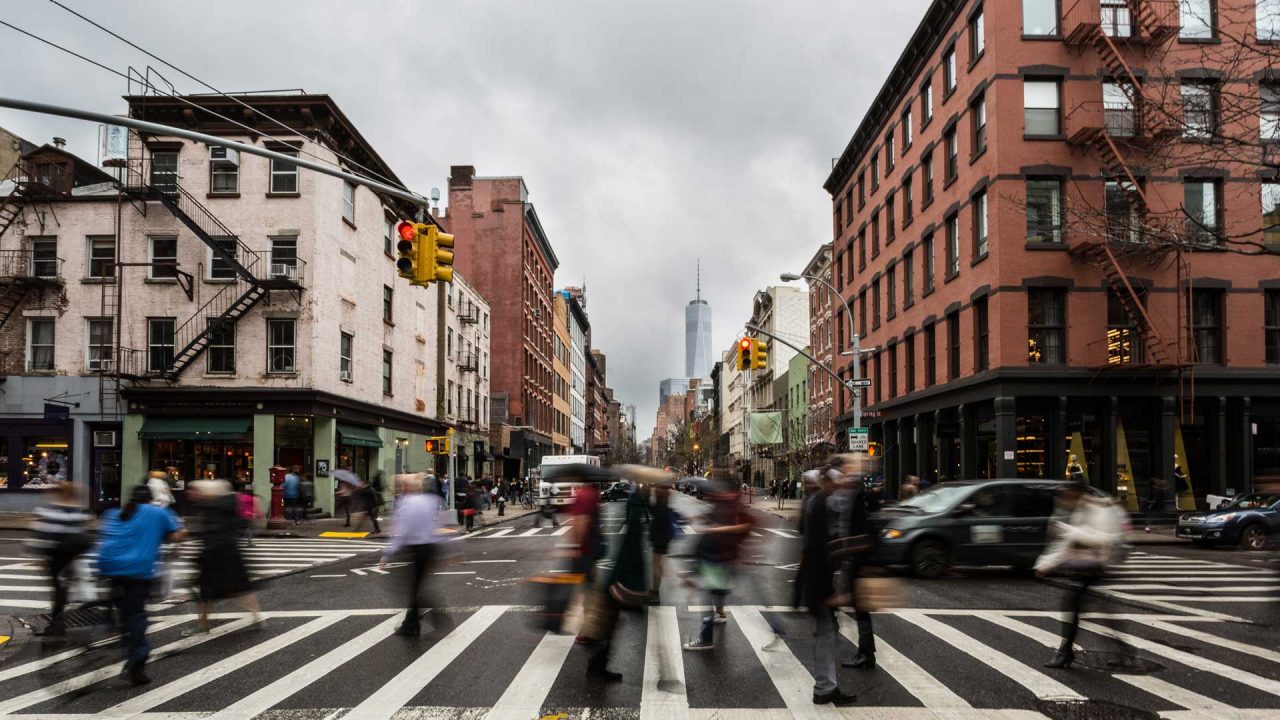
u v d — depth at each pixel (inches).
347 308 1225.4
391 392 1409.9
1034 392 938.1
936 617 397.4
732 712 242.4
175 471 1034.1
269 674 290.2
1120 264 946.1
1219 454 962.1
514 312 2266.2
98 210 1151.6
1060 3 965.2
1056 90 965.2
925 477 1218.0
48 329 1152.2
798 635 351.9
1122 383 944.9
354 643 341.1
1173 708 247.0
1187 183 957.2
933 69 1178.0
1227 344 963.3
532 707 248.7
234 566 362.0
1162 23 924.6
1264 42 578.6
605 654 278.2
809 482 296.2
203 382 1106.1
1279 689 267.9
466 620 391.5
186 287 1121.4
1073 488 303.3
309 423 1125.7
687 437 4168.3
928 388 1168.2
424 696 261.3
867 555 286.5
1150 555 714.2
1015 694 261.6
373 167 1315.2
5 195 1245.7
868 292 1547.7
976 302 1020.5
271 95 1119.0
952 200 1101.1
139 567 281.3
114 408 1123.9
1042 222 931.3
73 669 301.1
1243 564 642.8
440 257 518.6
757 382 3068.4
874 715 239.5
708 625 325.1
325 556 697.6
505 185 2301.9
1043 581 530.6
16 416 1132.5
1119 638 307.3
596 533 288.5
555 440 2979.8
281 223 1124.5
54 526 364.5
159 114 1132.5
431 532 363.3
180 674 291.0
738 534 327.6
